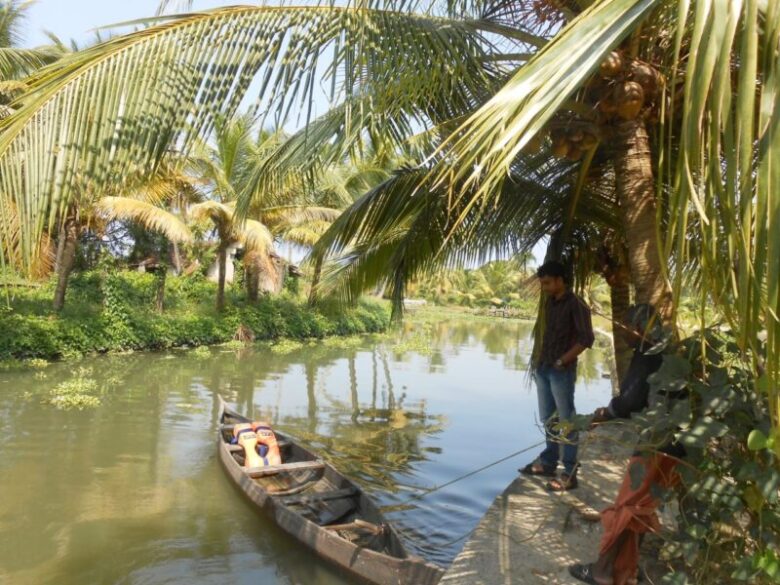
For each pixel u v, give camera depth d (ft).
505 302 217.97
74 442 30.73
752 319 5.99
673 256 17.95
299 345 81.46
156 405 39.93
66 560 18.44
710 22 6.07
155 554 18.90
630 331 10.98
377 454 31.22
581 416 10.75
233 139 56.49
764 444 8.17
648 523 10.81
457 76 14.19
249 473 23.76
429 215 22.00
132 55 11.58
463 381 57.21
